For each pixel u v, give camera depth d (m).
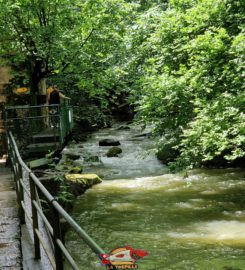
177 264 6.60
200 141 8.20
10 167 11.61
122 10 14.91
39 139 11.63
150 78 9.65
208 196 10.38
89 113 22.17
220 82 8.68
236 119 7.32
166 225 8.52
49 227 3.79
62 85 19.91
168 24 10.88
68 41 13.83
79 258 7.17
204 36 8.22
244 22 9.23
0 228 6.09
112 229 8.43
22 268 4.64
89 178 11.95
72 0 14.02
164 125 9.92
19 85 15.09
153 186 11.62
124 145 19.75
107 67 15.25
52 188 8.97
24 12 12.98
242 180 11.67
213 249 7.13
